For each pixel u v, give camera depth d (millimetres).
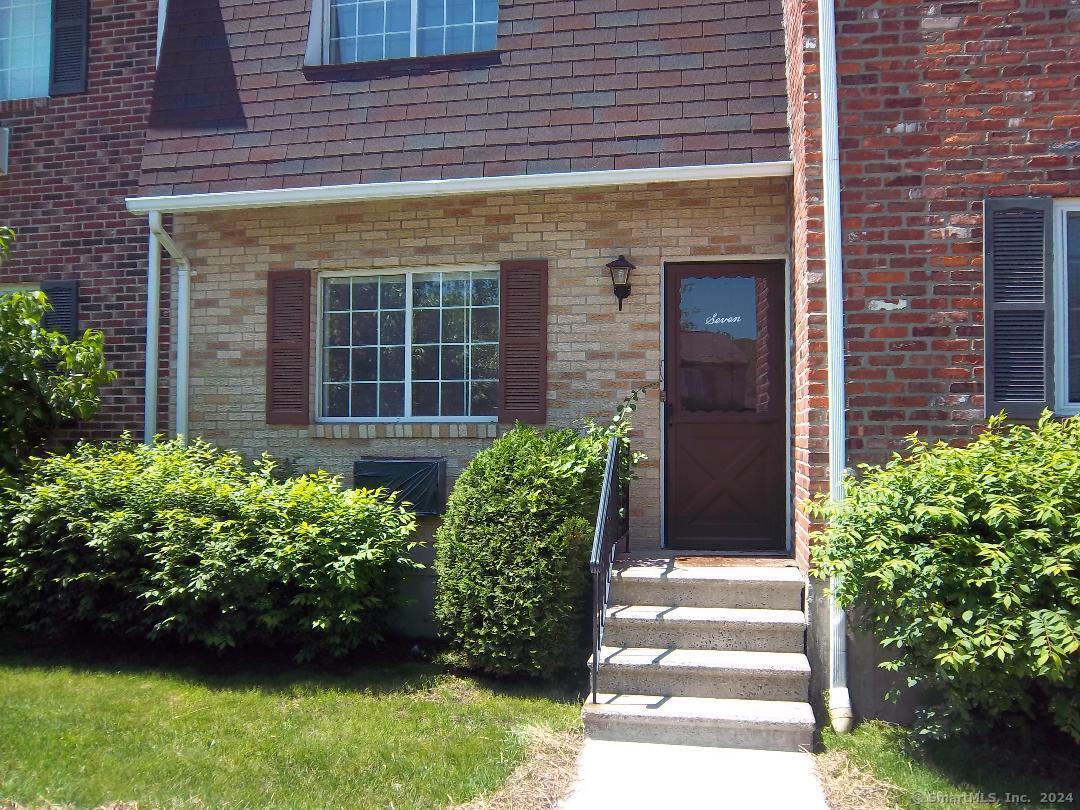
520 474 5559
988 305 5180
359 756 4453
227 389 7445
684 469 6918
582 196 6930
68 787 4012
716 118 6539
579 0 7230
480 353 7203
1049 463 4340
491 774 4258
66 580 5949
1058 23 5227
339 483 6578
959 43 5270
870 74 5301
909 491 4484
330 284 7473
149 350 7699
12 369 6695
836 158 5246
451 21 7668
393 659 6160
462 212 7094
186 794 3996
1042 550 4117
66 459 6555
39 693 5320
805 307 5371
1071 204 5277
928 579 4137
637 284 6824
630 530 6785
